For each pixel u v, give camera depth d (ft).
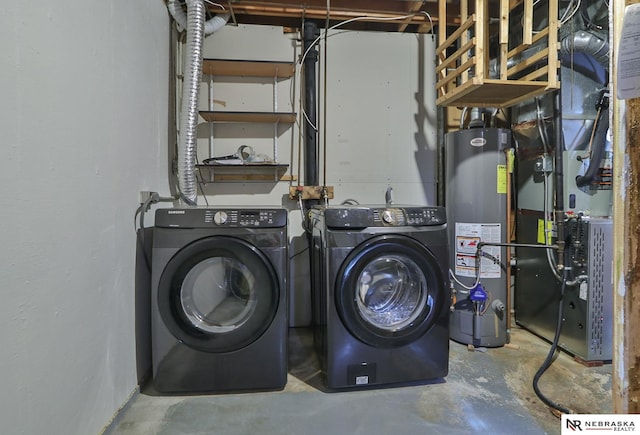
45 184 3.44
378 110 8.91
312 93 8.30
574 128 7.32
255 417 4.92
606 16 7.02
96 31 4.38
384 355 5.57
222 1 7.69
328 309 5.42
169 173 7.24
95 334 4.31
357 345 5.49
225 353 5.42
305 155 8.48
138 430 4.65
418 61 8.98
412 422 4.80
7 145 2.99
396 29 9.28
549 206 7.30
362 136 8.87
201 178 8.33
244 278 5.66
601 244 6.33
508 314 7.34
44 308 3.42
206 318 5.65
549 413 4.98
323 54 8.67
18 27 3.10
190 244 5.27
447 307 5.78
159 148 6.64
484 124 8.37
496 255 7.23
